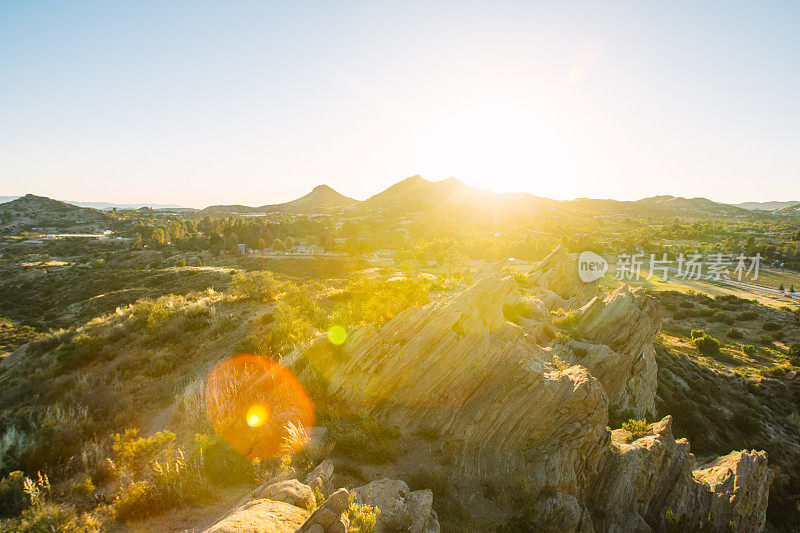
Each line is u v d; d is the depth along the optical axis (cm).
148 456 1363
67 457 1423
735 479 2091
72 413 1773
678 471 1959
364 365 1891
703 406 4225
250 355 2302
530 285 4747
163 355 2544
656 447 1931
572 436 1723
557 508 1486
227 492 1234
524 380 1855
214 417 1692
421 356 1888
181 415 1775
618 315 3397
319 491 1165
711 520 1856
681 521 1756
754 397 4803
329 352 2030
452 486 1533
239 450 1436
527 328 2950
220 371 2150
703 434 3688
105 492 1216
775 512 2883
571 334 3219
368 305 2345
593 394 1761
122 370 2398
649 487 1834
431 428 1772
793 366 5669
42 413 1825
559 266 5247
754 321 8056
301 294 3697
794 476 3353
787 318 8006
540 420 1758
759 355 6375
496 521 1433
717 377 5184
